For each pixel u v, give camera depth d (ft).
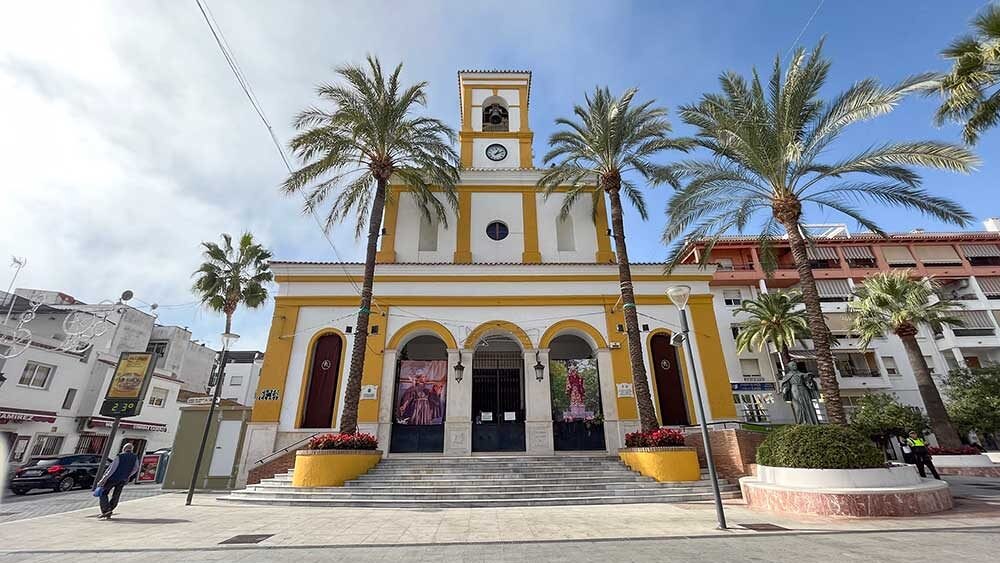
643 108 57.67
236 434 53.31
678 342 31.04
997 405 81.71
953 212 42.75
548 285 61.26
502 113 83.82
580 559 19.11
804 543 21.21
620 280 53.98
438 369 57.00
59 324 90.63
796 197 45.73
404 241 67.26
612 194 56.70
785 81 44.86
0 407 72.18
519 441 55.62
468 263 61.26
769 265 55.93
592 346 59.62
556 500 37.35
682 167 50.24
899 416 89.35
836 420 38.50
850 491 28.58
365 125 51.34
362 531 25.89
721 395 56.49
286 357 55.42
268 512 33.63
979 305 110.42
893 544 20.47
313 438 43.88
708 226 50.24
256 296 79.97
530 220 69.77
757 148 44.75
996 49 38.37
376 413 53.21
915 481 31.14
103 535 24.94
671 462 42.47
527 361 57.26
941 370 108.06
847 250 121.80
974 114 42.50
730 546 20.95
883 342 111.86
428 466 45.68
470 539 23.45
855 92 41.11
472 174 72.23
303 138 50.44
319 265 59.88
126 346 103.65
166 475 51.80
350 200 58.75
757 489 33.68
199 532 25.77
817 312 41.78
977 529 23.04
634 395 55.93
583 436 55.06
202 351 130.62
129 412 55.57
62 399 82.79
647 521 28.37
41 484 58.95
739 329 110.01
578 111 60.08
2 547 22.06
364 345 48.34
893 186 43.96
